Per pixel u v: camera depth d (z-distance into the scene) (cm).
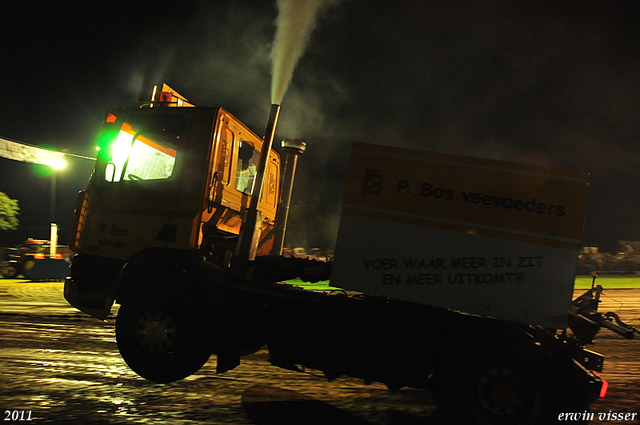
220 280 446
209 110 473
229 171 510
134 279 468
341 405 439
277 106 491
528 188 379
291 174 592
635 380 555
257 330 444
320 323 419
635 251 2541
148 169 482
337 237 394
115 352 586
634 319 1017
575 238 371
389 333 405
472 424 383
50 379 464
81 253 498
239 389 465
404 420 407
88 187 500
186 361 438
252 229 472
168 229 462
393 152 394
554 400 375
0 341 631
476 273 380
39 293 1307
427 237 386
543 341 394
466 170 386
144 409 397
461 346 395
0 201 2275
